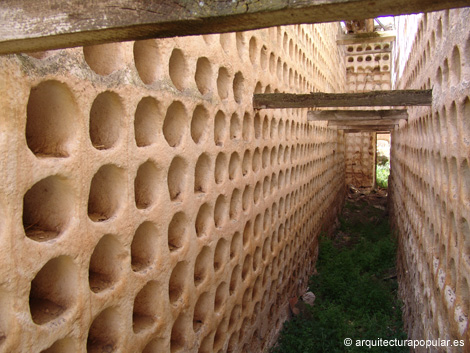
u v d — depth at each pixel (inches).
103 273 85.5
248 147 149.2
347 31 406.9
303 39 229.0
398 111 225.6
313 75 261.0
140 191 95.9
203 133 115.6
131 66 81.3
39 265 63.0
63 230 69.2
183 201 105.0
